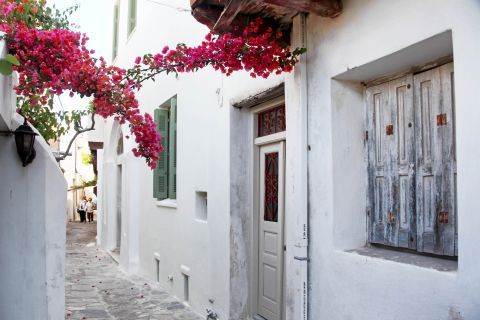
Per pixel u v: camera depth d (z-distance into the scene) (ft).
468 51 8.04
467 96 8.03
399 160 10.77
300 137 12.67
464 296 7.97
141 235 32.42
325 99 11.94
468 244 7.93
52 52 11.17
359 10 10.69
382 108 11.38
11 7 11.36
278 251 16.29
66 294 25.64
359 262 10.55
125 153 35.45
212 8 12.63
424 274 8.79
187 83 23.41
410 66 10.52
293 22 13.14
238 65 12.51
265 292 17.29
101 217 51.01
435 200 9.71
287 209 13.46
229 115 18.08
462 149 8.09
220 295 18.61
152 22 30.35
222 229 18.53
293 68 13.12
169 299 24.14
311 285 12.36
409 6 9.30
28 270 12.87
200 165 21.40
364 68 10.80
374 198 11.57
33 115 15.69
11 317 12.69
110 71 12.14
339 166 11.69
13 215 12.84
